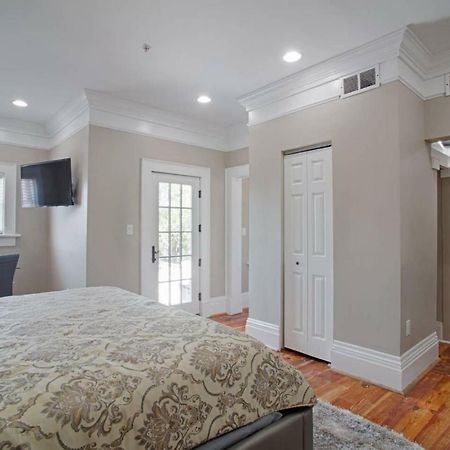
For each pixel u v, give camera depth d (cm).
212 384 113
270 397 127
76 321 155
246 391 121
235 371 121
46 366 106
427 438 187
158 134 402
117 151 368
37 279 449
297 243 315
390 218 249
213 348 125
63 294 216
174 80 312
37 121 429
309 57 270
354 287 268
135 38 243
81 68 289
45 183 384
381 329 253
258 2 204
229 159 469
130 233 378
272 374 130
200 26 228
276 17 219
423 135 280
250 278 351
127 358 112
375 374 253
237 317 451
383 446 178
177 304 421
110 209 362
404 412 213
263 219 339
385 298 251
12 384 94
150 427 96
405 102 254
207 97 352
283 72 296
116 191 367
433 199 303
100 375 101
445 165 332
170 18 219
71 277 380
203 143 446
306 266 307
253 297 348
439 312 360
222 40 246
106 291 227
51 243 441
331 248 289
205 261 448
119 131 370
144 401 98
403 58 248
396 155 246
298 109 307
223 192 472
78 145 371
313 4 206
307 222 307
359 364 262
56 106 376
